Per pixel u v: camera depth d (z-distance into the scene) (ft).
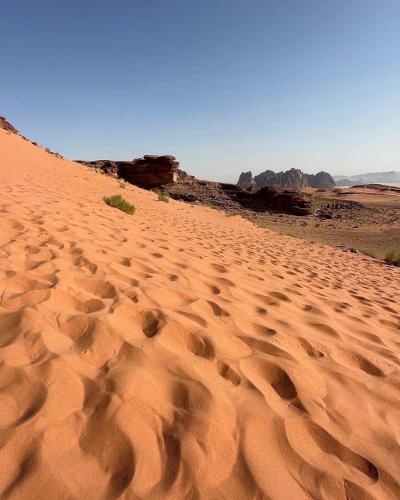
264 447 5.08
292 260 27.17
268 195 222.69
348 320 12.01
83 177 62.18
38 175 40.63
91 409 5.06
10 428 4.49
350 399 6.81
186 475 4.35
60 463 4.18
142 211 39.22
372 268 34.30
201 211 81.46
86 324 7.12
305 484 4.65
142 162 200.64
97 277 9.93
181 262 14.66
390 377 8.05
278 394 6.53
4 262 9.80
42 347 6.14
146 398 5.43
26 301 7.68
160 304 8.96
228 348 7.55
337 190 334.85
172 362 6.51
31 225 14.53
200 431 4.99
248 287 13.05
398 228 143.23
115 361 6.23
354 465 5.16
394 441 5.80
